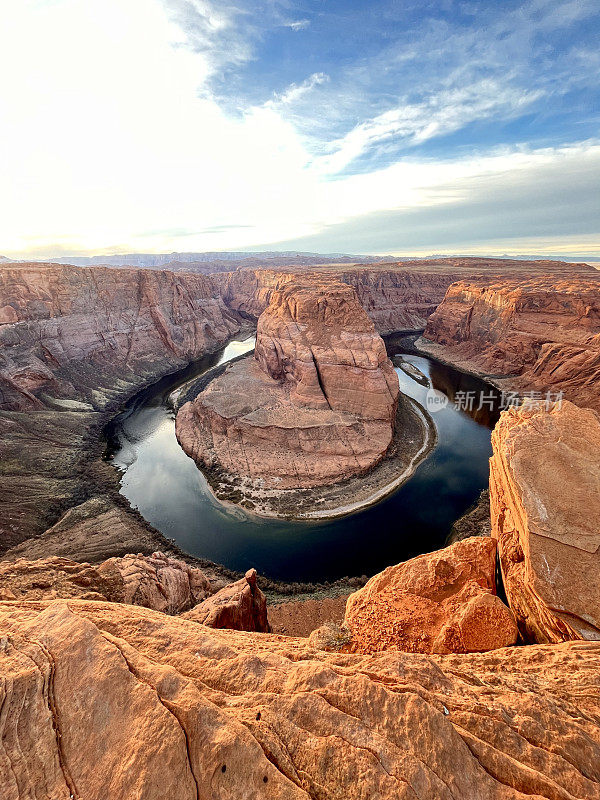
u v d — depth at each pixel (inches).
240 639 440.5
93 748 254.8
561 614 443.5
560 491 518.6
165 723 255.6
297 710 281.6
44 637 341.4
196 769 238.4
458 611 541.6
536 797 221.0
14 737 258.8
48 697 285.4
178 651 366.6
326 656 377.4
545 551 471.5
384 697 285.3
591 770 253.0
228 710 284.2
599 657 379.2
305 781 236.2
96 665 304.3
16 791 231.3
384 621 562.6
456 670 360.8
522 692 323.9
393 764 238.8
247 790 227.6
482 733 270.1
